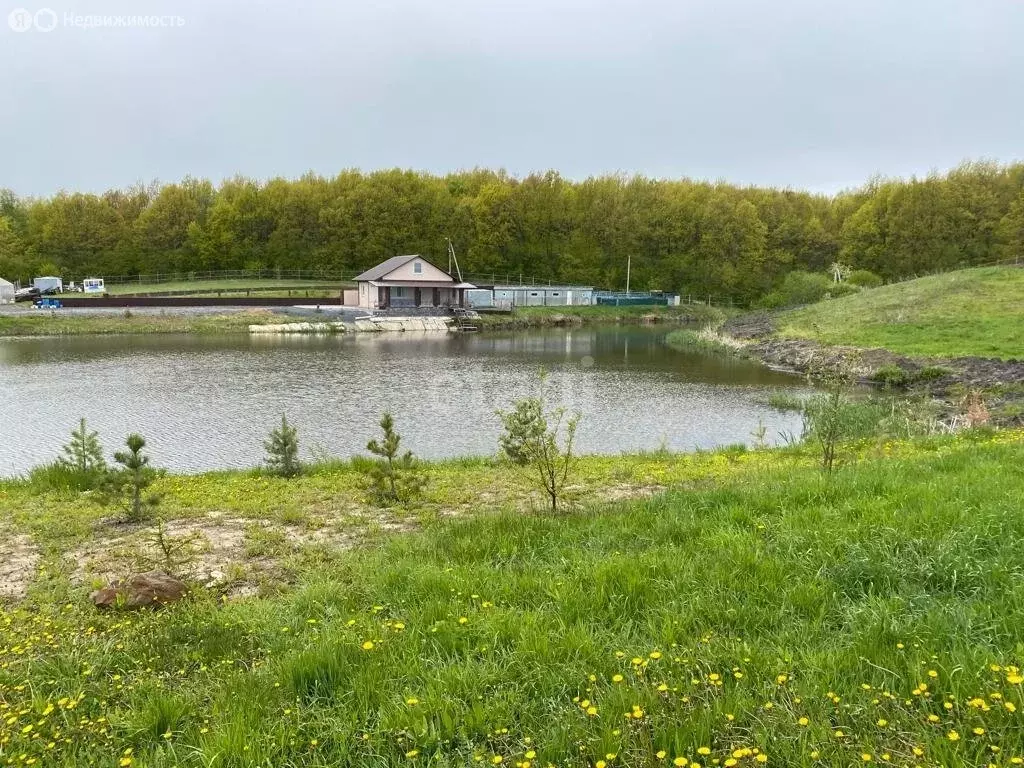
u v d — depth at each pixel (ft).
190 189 319.27
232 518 30.55
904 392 89.71
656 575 17.53
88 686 13.83
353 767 10.92
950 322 133.59
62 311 181.57
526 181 346.33
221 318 193.57
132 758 11.04
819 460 41.83
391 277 230.68
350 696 12.57
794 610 15.26
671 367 121.29
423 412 76.54
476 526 24.34
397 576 18.97
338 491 36.99
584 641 13.85
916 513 20.62
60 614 18.65
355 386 94.89
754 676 12.32
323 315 208.64
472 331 210.38
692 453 52.80
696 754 10.33
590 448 60.80
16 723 12.37
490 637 14.46
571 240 323.78
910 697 11.34
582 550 20.25
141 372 107.14
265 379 100.78
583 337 190.70
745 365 124.98
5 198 307.78
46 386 92.99
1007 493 22.41
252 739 11.14
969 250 279.90
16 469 54.19
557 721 11.41
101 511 32.09
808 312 183.42
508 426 32.86
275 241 299.58
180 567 23.02
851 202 336.70
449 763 10.51
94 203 298.56
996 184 288.51
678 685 12.07
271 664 14.14
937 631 13.46
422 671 13.20
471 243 311.06
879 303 166.91
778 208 333.01
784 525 20.71
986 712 10.53
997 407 71.41
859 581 16.48
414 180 323.78
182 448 59.98
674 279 314.14
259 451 58.90
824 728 10.47
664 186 351.05
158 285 278.05
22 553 25.53
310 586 19.07
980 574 16.10
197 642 15.74
